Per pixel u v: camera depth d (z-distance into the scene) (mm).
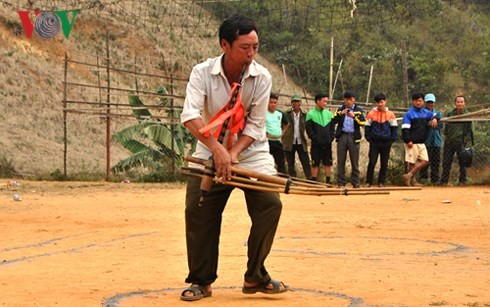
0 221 12492
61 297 6504
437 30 51375
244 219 12578
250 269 6508
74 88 39500
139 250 9398
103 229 11539
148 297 6512
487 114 20578
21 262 8516
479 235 10828
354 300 6355
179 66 46312
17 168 28594
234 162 6152
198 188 6434
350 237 10570
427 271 7840
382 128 19875
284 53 49625
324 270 7887
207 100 6344
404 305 6168
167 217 13086
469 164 20750
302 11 49500
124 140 24234
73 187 19766
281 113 19719
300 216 13172
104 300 6375
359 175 21219
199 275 6473
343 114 19234
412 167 20688
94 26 46562
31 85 38094
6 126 33500
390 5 48156
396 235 10805
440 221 12484
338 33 49125
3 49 39875
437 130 20969
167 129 23594
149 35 47750
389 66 47281
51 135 34500
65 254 9102
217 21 50625
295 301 6332
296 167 26031
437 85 47219
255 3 50406
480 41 51125
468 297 6492
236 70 6277
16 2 43188
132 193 18094
